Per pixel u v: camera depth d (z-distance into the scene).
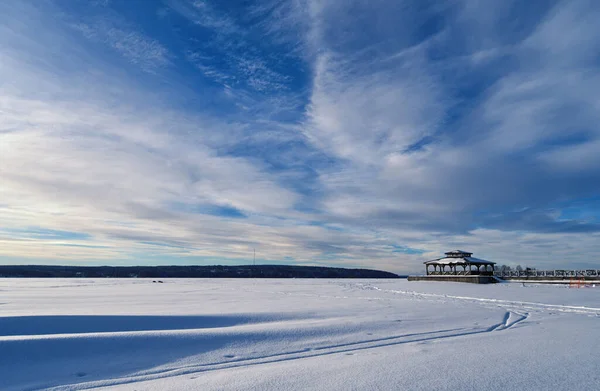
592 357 7.22
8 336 8.53
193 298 22.19
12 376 6.61
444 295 24.59
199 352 8.16
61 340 8.07
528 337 9.48
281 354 8.15
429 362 7.05
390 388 5.59
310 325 10.82
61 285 42.16
